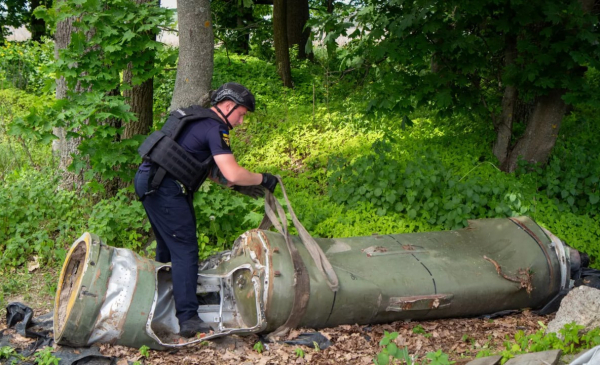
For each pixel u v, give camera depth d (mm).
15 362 3518
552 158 7047
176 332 3934
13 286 4723
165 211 3785
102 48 5254
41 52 12484
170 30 5527
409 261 4270
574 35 5969
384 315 4094
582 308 3684
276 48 12383
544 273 4328
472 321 4367
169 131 3777
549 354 3111
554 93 6660
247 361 3672
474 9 5750
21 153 7695
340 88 11484
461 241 4664
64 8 5121
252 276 3900
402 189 6000
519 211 5809
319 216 5969
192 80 5398
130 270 3684
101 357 3541
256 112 9484
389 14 6270
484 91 7488
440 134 8141
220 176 4043
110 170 5285
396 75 6469
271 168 7453
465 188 5895
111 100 5160
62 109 5129
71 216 5617
